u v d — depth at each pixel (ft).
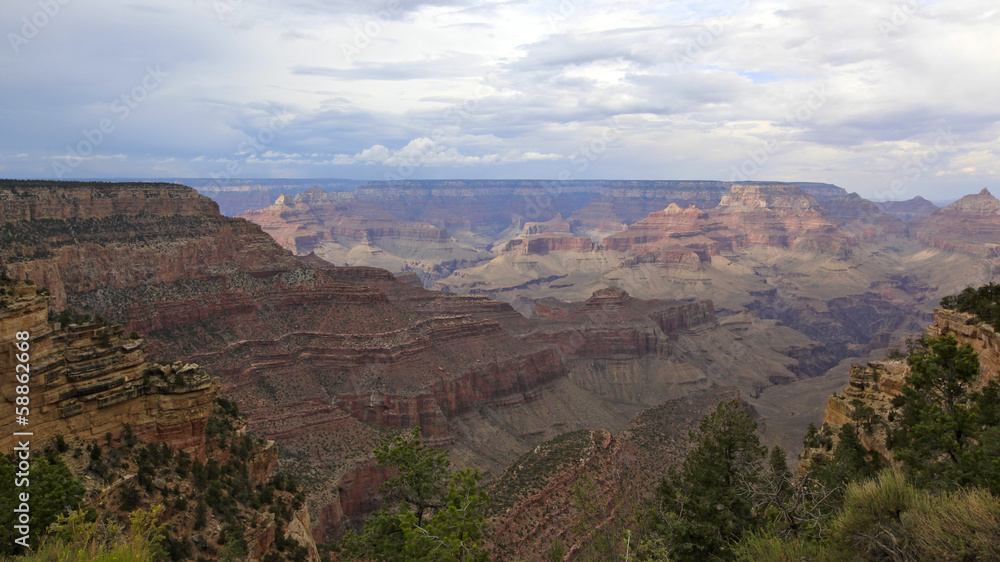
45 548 80.38
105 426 123.24
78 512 92.63
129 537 108.37
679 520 116.88
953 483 95.20
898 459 118.11
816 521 91.76
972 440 111.86
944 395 128.36
